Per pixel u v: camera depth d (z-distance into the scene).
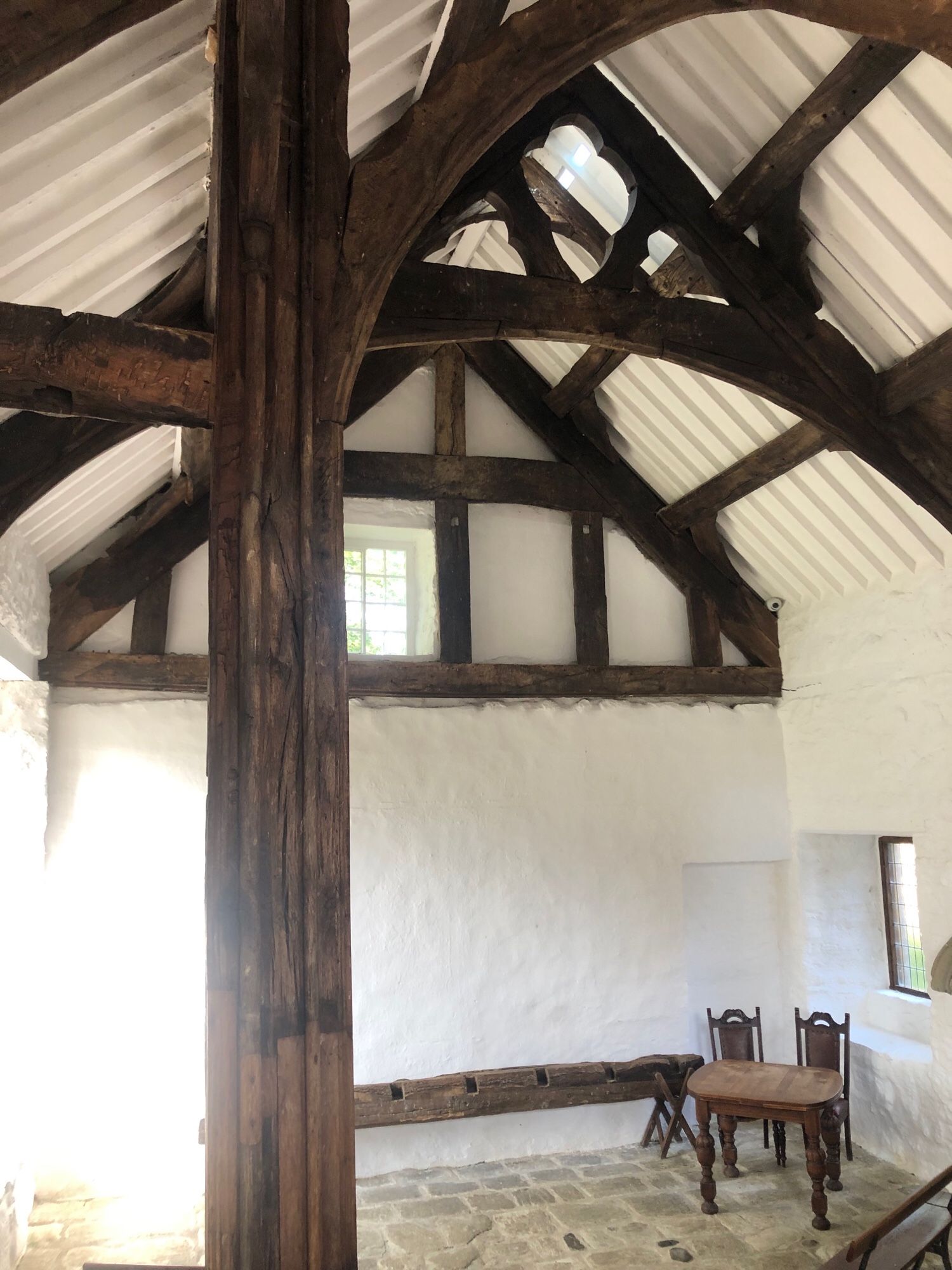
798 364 4.39
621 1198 5.50
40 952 5.43
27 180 2.76
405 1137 5.99
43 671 5.73
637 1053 6.48
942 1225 3.67
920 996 6.53
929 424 4.52
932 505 4.52
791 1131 6.51
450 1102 5.92
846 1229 5.01
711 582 7.05
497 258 6.32
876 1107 6.06
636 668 6.88
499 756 6.51
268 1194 2.16
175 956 5.73
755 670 7.05
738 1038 6.36
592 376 6.16
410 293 3.72
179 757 5.92
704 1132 5.34
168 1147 5.55
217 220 2.61
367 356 6.52
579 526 6.95
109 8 2.10
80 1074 5.51
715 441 6.14
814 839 6.94
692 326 4.21
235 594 2.42
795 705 6.95
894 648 6.04
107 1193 5.43
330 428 2.58
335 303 2.63
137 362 2.49
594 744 6.71
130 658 5.90
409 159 2.71
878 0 2.70
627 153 4.26
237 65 2.56
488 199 4.04
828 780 6.60
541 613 6.84
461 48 3.07
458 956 6.23
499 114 2.79
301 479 2.48
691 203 4.29
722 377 4.29
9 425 3.66
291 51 2.64
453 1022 6.17
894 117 3.76
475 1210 5.37
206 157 3.27
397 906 6.17
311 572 2.46
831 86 3.70
